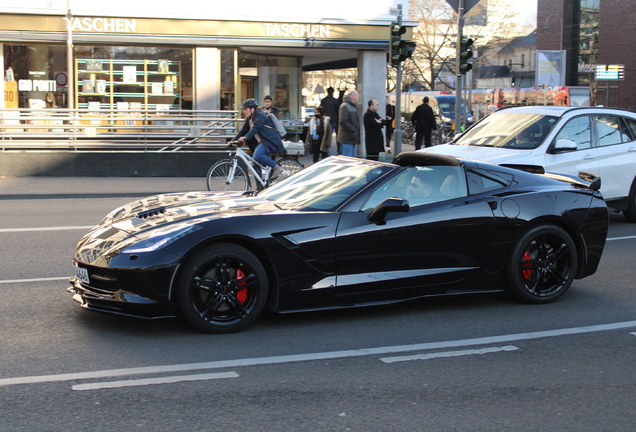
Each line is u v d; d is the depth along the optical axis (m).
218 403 3.82
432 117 20.47
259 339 4.99
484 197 5.87
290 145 20.77
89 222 10.33
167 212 5.56
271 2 21.08
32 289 6.32
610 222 10.87
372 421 3.62
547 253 6.09
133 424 3.53
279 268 5.13
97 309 4.98
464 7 15.21
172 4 20.31
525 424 3.62
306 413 3.71
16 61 19.86
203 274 4.98
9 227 9.80
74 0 19.55
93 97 20.42
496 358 4.68
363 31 21.98
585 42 64.12
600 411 3.81
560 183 6.37
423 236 5.54
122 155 16.64
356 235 5.31
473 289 5.83
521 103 42.44
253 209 5.44
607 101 48.31
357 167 6.01
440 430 3.53
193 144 17.23
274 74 23.91
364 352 4.75
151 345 4.80
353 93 15.22
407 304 6.05
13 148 16.52
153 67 20.77
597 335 5.23
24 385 4.04
